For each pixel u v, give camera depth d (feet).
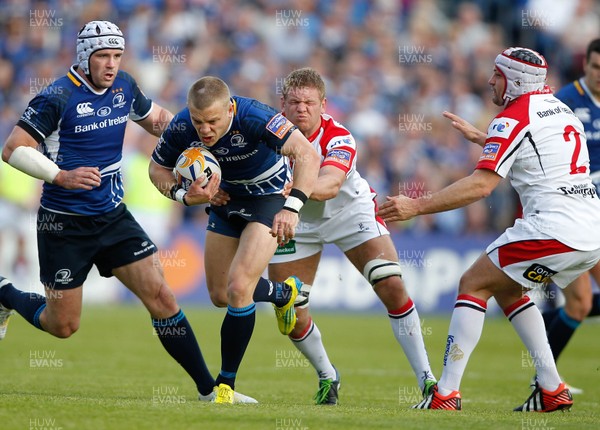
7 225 186.70
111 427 57.52
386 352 139.95
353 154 82.07
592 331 188.24
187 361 78.48
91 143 77.46
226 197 78.74
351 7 253.03
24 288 186.91
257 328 173.37
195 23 235.40
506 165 73.92
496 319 201.77
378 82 234.79
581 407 86.12
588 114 104.63
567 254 73.05
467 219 206.80
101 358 120.98
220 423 59.88
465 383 108.27
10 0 228.43
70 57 225.76
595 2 252.83
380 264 84.12
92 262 79.66
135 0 233.96
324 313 196.44
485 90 241.14
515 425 63.16
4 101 217.36
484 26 254.47
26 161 73.97
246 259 74.64
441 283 194.29
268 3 247.50
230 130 74.43
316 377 110.42
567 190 73.67
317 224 85.76
